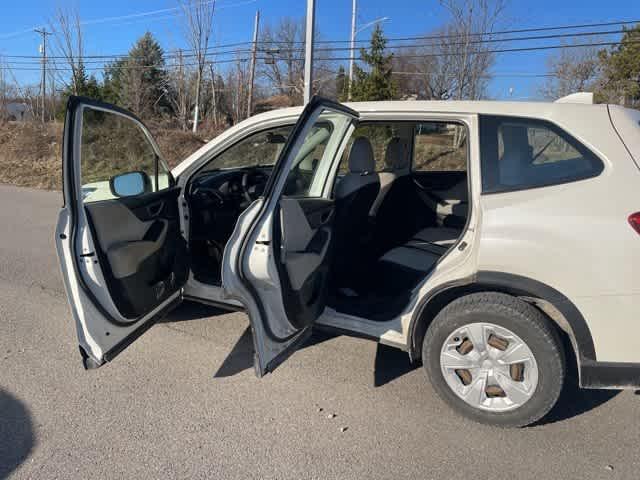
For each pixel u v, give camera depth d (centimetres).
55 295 450
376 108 303
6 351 342
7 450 241
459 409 269
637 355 230
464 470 233
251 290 244
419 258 338
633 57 1719
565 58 2008
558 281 237
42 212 859
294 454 242
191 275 349
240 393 294
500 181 257
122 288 271
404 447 248
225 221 356
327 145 311
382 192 375
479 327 256
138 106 2412
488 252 249
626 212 227
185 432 257
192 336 367
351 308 319
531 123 260
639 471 232
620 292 226
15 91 2609
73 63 2117
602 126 248
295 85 3189
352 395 294
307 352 346
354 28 2116
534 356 246
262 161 420
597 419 272
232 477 226
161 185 333
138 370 318
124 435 254
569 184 243
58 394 290
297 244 262
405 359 338
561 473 231
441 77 1669
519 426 258
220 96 2684
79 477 224
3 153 1731
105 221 266
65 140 243
